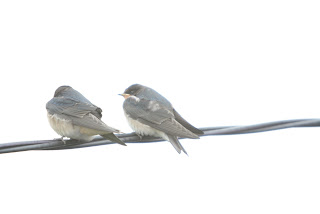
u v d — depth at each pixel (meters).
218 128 11.77
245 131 11.49
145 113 13.38
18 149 11.42
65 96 13.48
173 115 13.34
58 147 11.93
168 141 13.04
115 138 12.13
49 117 12.88
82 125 12.14
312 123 10.98
